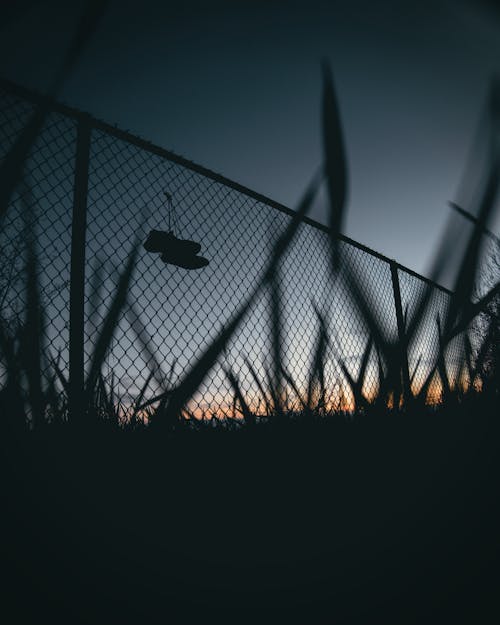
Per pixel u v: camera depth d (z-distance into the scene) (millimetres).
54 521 877
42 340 575
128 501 954
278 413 629
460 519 918
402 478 950
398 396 467
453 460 937
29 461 852
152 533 918
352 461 954
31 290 550
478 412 630
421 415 522
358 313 304
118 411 1038
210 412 1073
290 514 971
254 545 905
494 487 936
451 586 774
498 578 771
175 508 976
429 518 932
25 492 874
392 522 938
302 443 910
